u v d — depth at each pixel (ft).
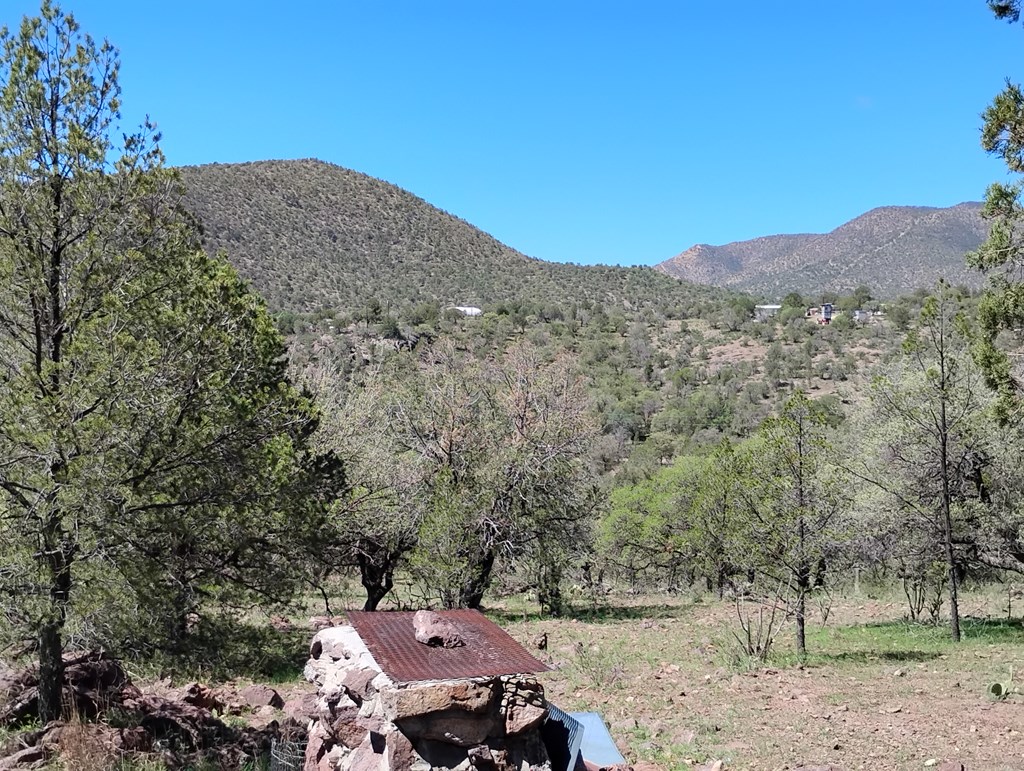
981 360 55.62
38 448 31.30
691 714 40.32
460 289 634.84
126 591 31.73
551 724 23.09
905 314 397.80
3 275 33.32
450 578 79.56
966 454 71.31
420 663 21.16
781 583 59.16
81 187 34.45
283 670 52.90
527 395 92.84
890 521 72.02
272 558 40.75
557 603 96.22
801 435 57.52
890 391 76.38
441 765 20.07
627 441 260.83
